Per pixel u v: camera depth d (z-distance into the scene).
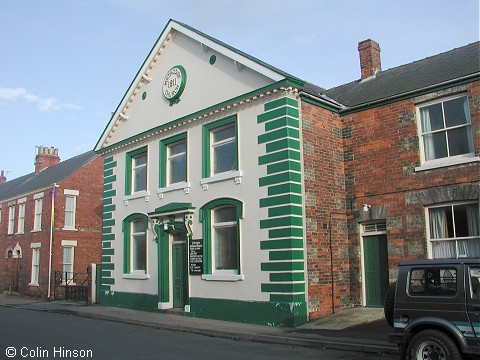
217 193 15.38
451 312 7.35
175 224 16.84
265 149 14.15
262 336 11.48
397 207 13.77
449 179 12.78
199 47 17.03
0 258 32.84
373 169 14.51
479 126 12.38
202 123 16.47
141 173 19.73
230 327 13.02
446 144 13.12
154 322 14.51
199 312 15.44
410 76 15.53
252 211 14.20
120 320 15.88
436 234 13.03
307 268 13.41
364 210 14.46
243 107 15.05
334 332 11.48
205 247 15.49
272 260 13.43
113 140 21.11
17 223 31.42
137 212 18.97
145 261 18.56
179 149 17.88
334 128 15.23
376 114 14.66
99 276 21.81
